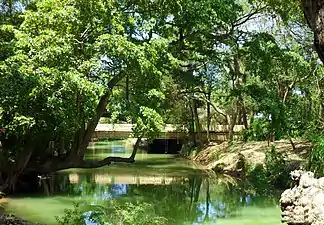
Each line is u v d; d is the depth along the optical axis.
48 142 16.09
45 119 13.24
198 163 29.92
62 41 13.10
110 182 21.28
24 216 12.92
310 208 8.91
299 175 10.85
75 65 13.51
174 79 21.72
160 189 19.42
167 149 38.69
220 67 25.80
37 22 13.56
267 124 23.31
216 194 18.41
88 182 21.06
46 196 16.50
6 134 14.12
